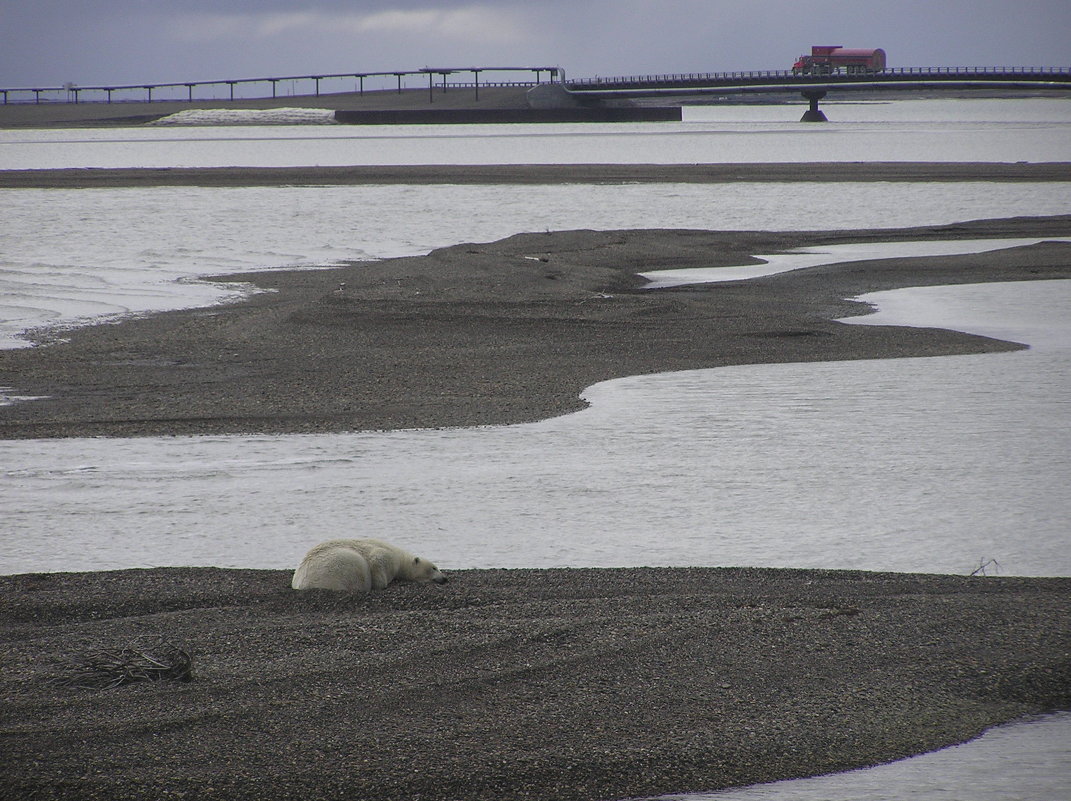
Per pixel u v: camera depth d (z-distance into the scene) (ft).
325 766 59.77
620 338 239.91
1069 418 166.30
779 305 286.05
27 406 181.88
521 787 58.29
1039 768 60.70
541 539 114.11
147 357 223.71
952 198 620.90
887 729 64.80
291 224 517.14
